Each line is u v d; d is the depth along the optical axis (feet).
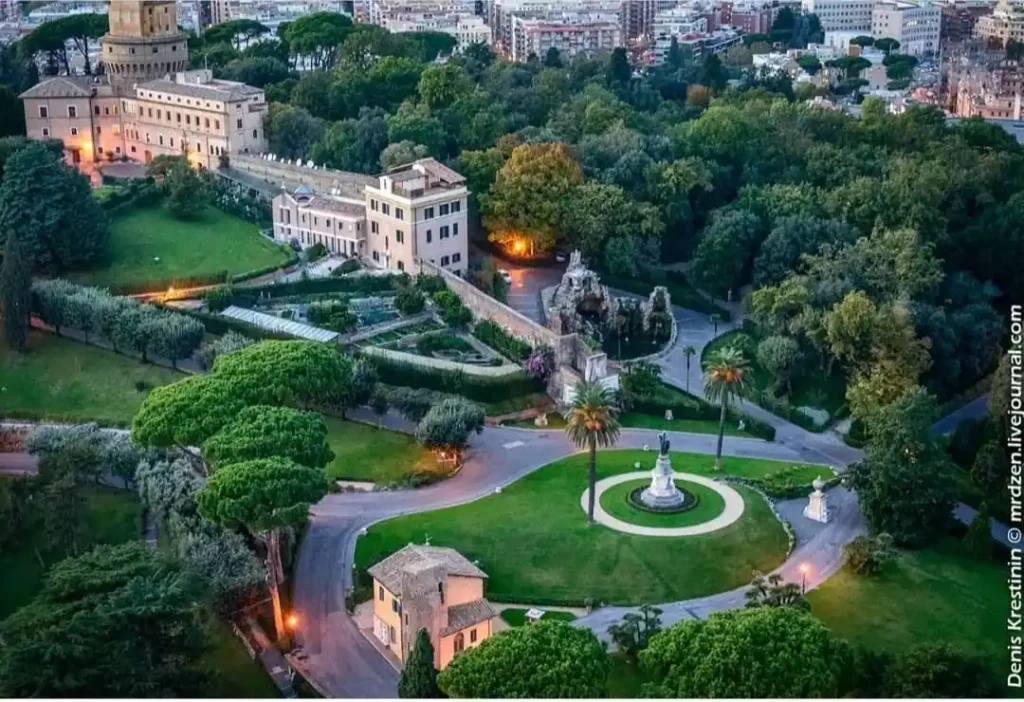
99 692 418.51
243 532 582.76
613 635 518.78
